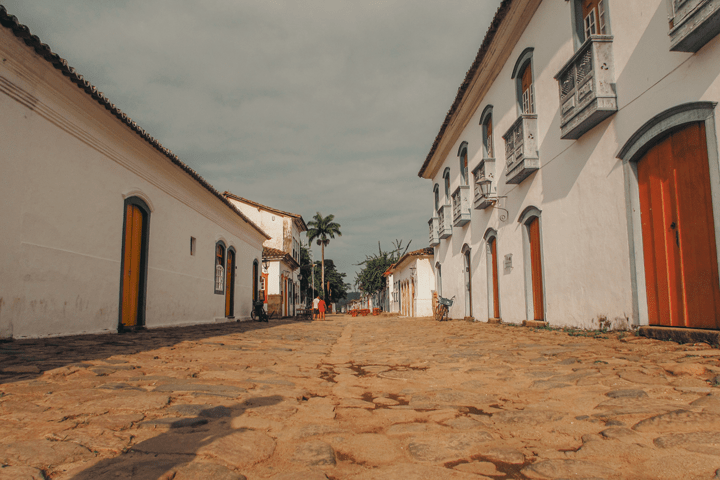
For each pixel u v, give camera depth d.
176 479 2.02
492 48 12.66
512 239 12.23
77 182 8.54
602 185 7.86
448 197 21.52
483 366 5.27
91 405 3.15
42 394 3.43
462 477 2.13
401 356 6.64
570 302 9.05
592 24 8.42
